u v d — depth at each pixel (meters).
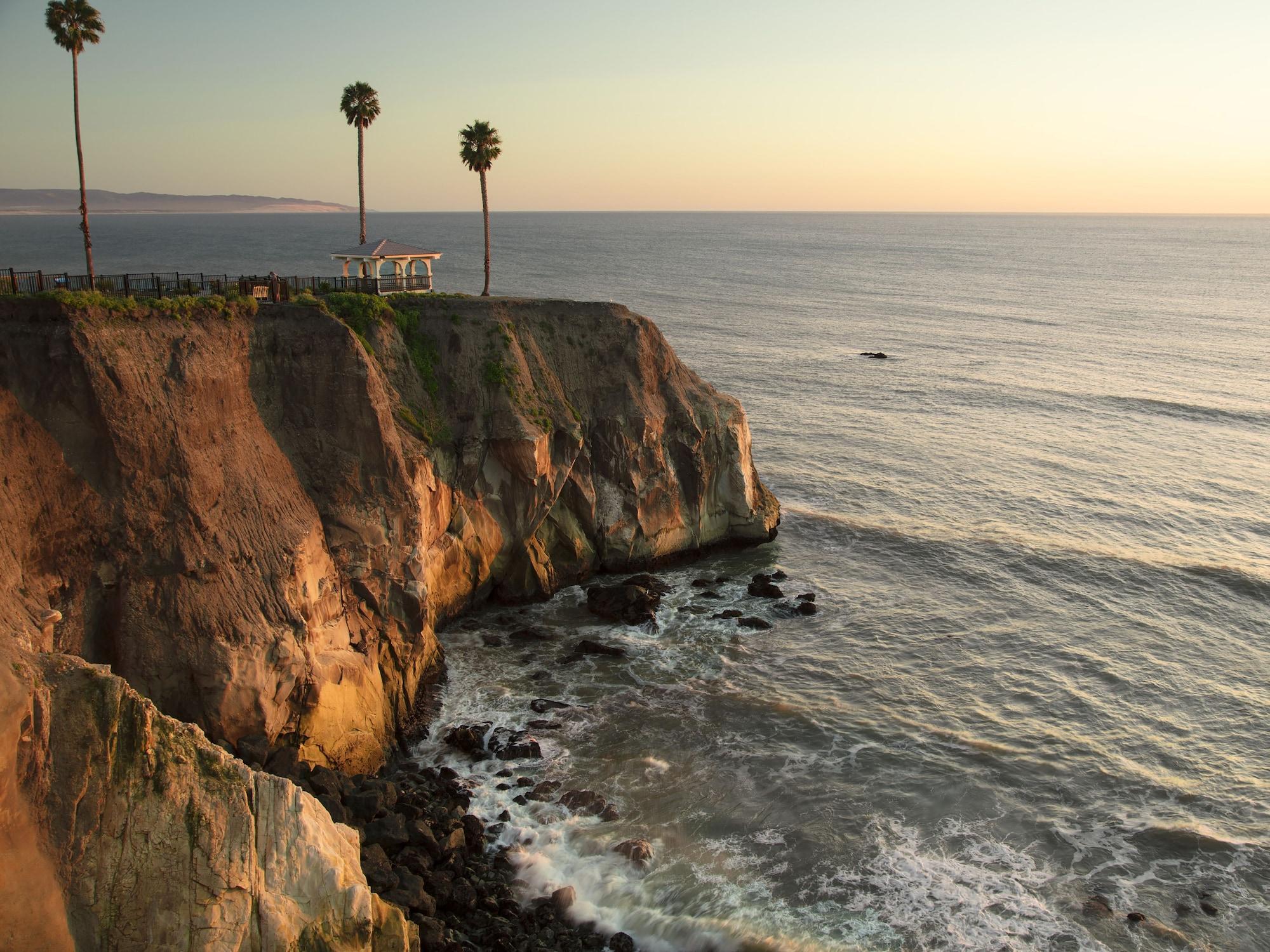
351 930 19.81
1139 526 52.72
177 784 18.62
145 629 25.86
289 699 28.00
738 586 45.09
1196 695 35.03
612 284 174.12
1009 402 83.75
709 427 48.94
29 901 16.56
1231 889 25.19
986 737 32.25
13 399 24.97
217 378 29.94
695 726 32.81
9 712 16.61
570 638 39.28
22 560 23.88
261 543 29.03
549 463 42.84
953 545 49.88
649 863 25.91
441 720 32.97
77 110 45.94
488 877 25.17
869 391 88.19
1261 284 198.62
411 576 33.88
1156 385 90.75
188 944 17.88
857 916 24.08
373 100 63.91
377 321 40.53
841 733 32.44
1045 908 24.45
